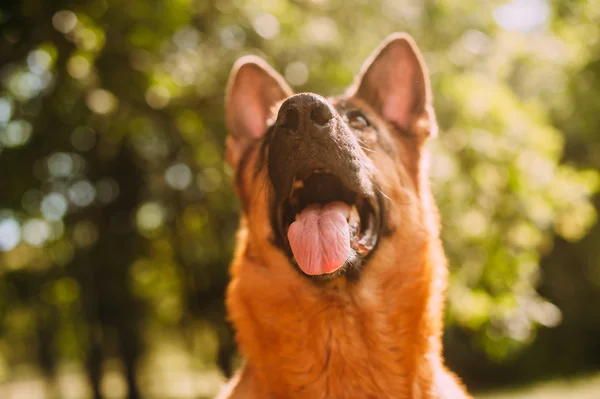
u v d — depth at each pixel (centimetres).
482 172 994
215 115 981
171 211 1170
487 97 991
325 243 364
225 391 441
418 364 380
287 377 379
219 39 951
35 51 885
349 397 375
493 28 1095
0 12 806
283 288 385
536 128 1053
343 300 375
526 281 1064
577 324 2341
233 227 1077
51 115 1007
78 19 805
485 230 1002
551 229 1171
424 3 1035
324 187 402
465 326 1060
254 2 902
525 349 2106
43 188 1134
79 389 2638
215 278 1352
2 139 1052
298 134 347
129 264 1305
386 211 394
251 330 394
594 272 2288
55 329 1727
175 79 895
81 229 1278
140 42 825
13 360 3712
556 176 1064
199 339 1781
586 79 1809
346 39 950
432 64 996
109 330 1381
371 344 374
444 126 991
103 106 916
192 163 1047
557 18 1486
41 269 1386
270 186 386
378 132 416
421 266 393
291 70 909
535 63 1325
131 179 1237
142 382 1770
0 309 1474
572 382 1852
